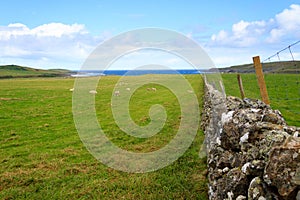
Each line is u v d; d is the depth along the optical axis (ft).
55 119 55.16
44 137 41.98
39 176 26.25
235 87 71.97
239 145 14.94
